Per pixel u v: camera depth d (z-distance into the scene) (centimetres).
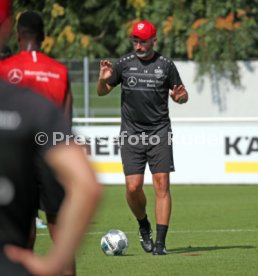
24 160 1114
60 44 8462
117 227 4081
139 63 3130
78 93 6550
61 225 1074
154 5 8388
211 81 7356
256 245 3450
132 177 3152
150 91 3116
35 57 2173
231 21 8025
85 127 5847
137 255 3189
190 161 5922
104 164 5894
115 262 3011
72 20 8594
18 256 1075
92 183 1073
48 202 1803
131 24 8462
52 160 1094
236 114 7369
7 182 1112
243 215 4500
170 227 4056
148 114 3122
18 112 1112
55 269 1061
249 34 8031
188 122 5878
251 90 7350
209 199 5216
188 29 8162
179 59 7881
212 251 3275
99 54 8494
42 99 1125
